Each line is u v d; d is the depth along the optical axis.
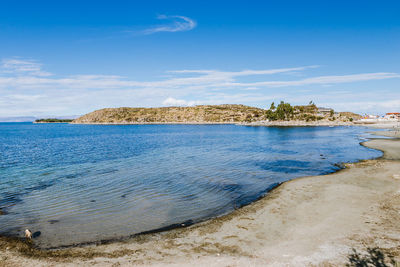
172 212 16.52
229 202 18.14
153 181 24.69
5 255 11.30
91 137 95.06
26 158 40.62
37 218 15.85
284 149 47.56
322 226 13.04
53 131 154.00
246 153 43.00
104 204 18.31
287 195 18.73
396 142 53.00
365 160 32.31
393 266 9.23
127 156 41.75
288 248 11.02
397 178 21.83
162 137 90.19
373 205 15.70
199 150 48.66
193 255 10.85
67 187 22.88
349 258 9.94
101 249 11.77
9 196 20.34
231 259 10.34
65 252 11.55
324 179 22.95
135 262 10.48
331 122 179.62
